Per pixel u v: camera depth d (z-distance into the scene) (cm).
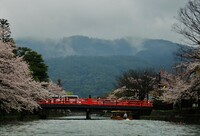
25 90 5272
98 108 8731
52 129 3753
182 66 5078
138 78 11088
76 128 4047
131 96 11325
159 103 8394
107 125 4962
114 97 12294
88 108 8688
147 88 10994
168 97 6525
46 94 8044
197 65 4847
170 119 6838
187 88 5353
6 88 4575
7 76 4481
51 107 8506
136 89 11075
